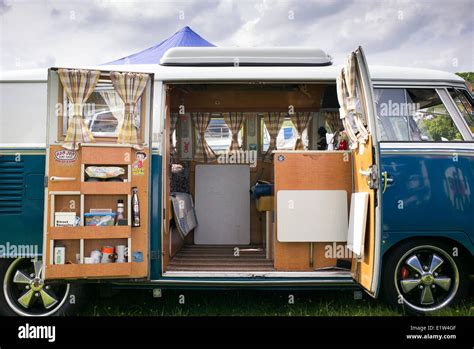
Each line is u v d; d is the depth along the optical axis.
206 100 5.89
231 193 5.97
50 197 3.68
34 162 3.98
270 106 5.96
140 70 4.29
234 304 4.53
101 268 3.69
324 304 4.46
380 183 3.45
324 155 4.14
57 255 3.66
